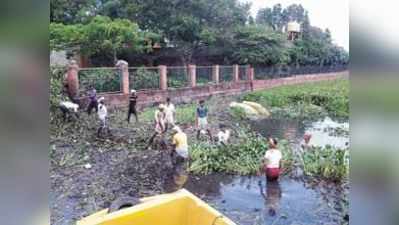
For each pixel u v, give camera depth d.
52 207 4.09
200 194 4.56
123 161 4.66
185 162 4.76
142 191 4.53
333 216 3.92
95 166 4.59
